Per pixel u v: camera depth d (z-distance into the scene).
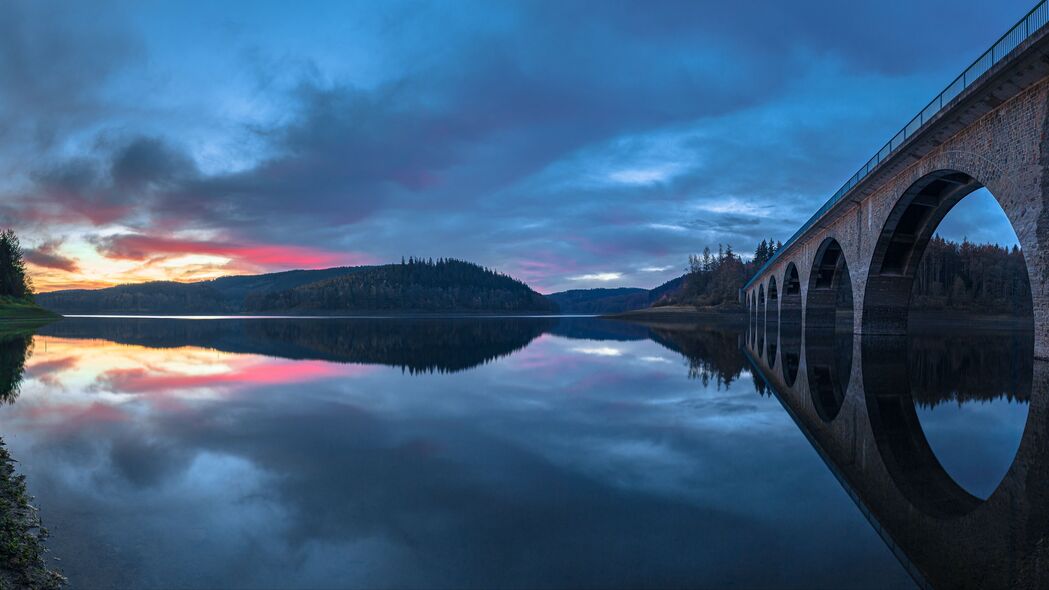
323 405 14.66
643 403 14.82
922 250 33.69
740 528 6.26
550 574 5.17
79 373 22.28
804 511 6.81
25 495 7.44
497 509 6.87
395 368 23.81
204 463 9.07
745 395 16.05
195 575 5.22
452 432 11.36
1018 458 9.26
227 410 13.99
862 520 6.48
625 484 7.87
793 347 33.81
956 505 7.05
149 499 7.34
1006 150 19.48
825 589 4.88
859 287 36.41
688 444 10.26
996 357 26.27
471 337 49.81
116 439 10.80
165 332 59.19
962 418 12.58
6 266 102.44
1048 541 5.83
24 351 33.69
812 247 51.00
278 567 5.35
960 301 80.62
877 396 15.62
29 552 5.55
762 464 8.91
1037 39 16.14
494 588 4.91
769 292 83.50
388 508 6.96
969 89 19.94
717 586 4.93
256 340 44.53
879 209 32.44
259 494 7.52
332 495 7.45
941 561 5.40
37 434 11.28
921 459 9.22
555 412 13.55
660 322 102.31
